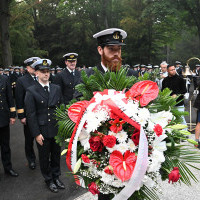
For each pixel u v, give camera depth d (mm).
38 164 4125
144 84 1378
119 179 1238
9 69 14188
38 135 2904
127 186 1218
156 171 1296
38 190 3217
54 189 3119
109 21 29125
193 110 7363
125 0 28938
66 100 4648
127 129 1321
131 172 1210
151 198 1352
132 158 1246
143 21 25953
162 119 1342
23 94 3986
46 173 3154
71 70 4734
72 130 1527
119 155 1263
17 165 4125
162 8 20297
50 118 2990
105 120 1308
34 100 2971
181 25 23609
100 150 1309
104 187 1306
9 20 19250
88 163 1329
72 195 3016
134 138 1271
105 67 1782
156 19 25609
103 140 1249
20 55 23844
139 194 1273
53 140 3102
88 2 27562
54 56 31625
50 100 3014
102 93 1399
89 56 31562
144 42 29047
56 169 3242
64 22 30766
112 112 1286
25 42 24438
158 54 33781
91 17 28609
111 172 1247
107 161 1311
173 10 19734
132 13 28469
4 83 3580
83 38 30969
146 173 1264
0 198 3049
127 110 1249
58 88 3188
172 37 28719
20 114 3949
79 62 31719
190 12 21094
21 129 6547
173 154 1398
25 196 3074
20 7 20328
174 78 4539
